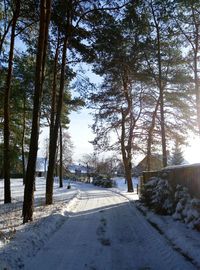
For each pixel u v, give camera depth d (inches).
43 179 2588.6
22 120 1638.8
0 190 1380.4
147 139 1488.7
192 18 933.2
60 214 614.2
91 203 911.7
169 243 385.4
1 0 844.6
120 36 823.1
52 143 853.2
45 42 630.5
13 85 1108.5
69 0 761.6
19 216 607.8
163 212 582.9
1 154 1686.8
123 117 1492.4
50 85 1187.3
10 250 324.5
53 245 389.7
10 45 834.8
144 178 928.3
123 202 941.2
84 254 351.6
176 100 1211.2
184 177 547.5
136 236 444.8
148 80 1101.1
